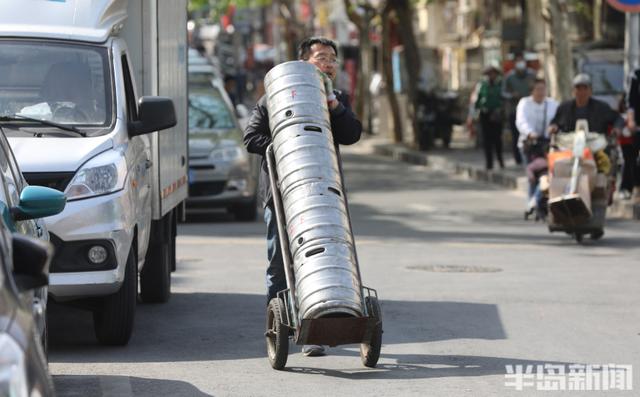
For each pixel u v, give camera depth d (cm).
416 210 4419
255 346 1956
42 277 996
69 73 2042
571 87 5303
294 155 1731
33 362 895
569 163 3356
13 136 1933
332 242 1683
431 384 1672
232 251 3198
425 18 12938
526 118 3969
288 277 1717
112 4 2164
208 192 4019
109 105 2017
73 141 1922
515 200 4809
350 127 1811
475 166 6119
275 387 1655
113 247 1858
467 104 8588
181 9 2552
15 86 2022
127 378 1712
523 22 9250
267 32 16800
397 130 8344
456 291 2494
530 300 2381
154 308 2330
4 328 892
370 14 9294
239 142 4081
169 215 2395
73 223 1838
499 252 3170
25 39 2072
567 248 3275
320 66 1847
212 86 4369
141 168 2075
